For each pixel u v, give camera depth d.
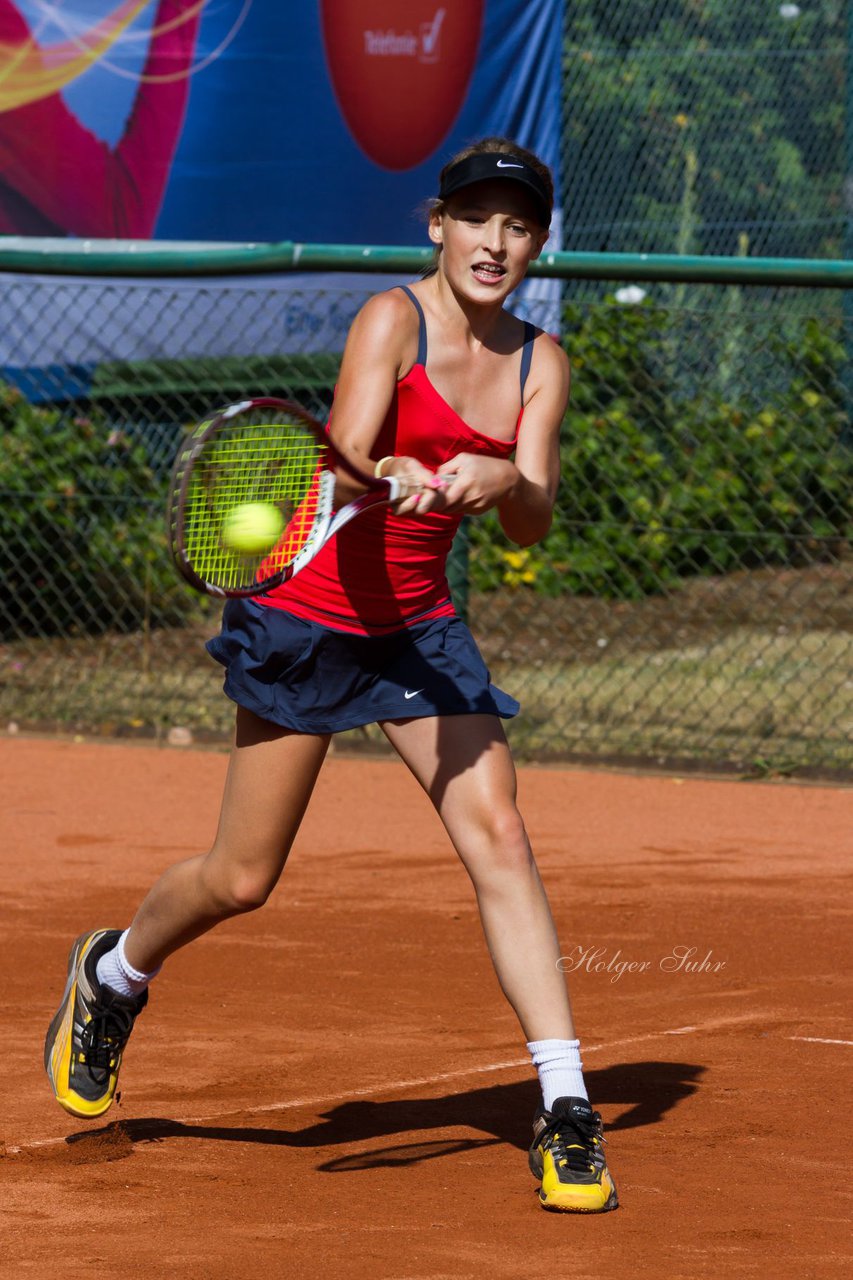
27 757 26.69
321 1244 9.69
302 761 10.90
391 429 10.75
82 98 33.84
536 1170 10.52
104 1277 9.12
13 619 33.53
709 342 37.78
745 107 45.59
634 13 45.09
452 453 10.85
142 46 33.75
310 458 10.25
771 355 37.44
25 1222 10.07
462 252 10.45
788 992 15.66
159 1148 11.61
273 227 34.34
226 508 10.09
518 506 10.60
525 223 10.45
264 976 16.22
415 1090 13.02
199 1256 9.47
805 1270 9.31
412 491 10.00
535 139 35.44
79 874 19.92
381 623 10.84
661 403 37.66
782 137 46.06
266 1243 9.70
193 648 33.12
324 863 20.58
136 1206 10.39
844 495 36.97
